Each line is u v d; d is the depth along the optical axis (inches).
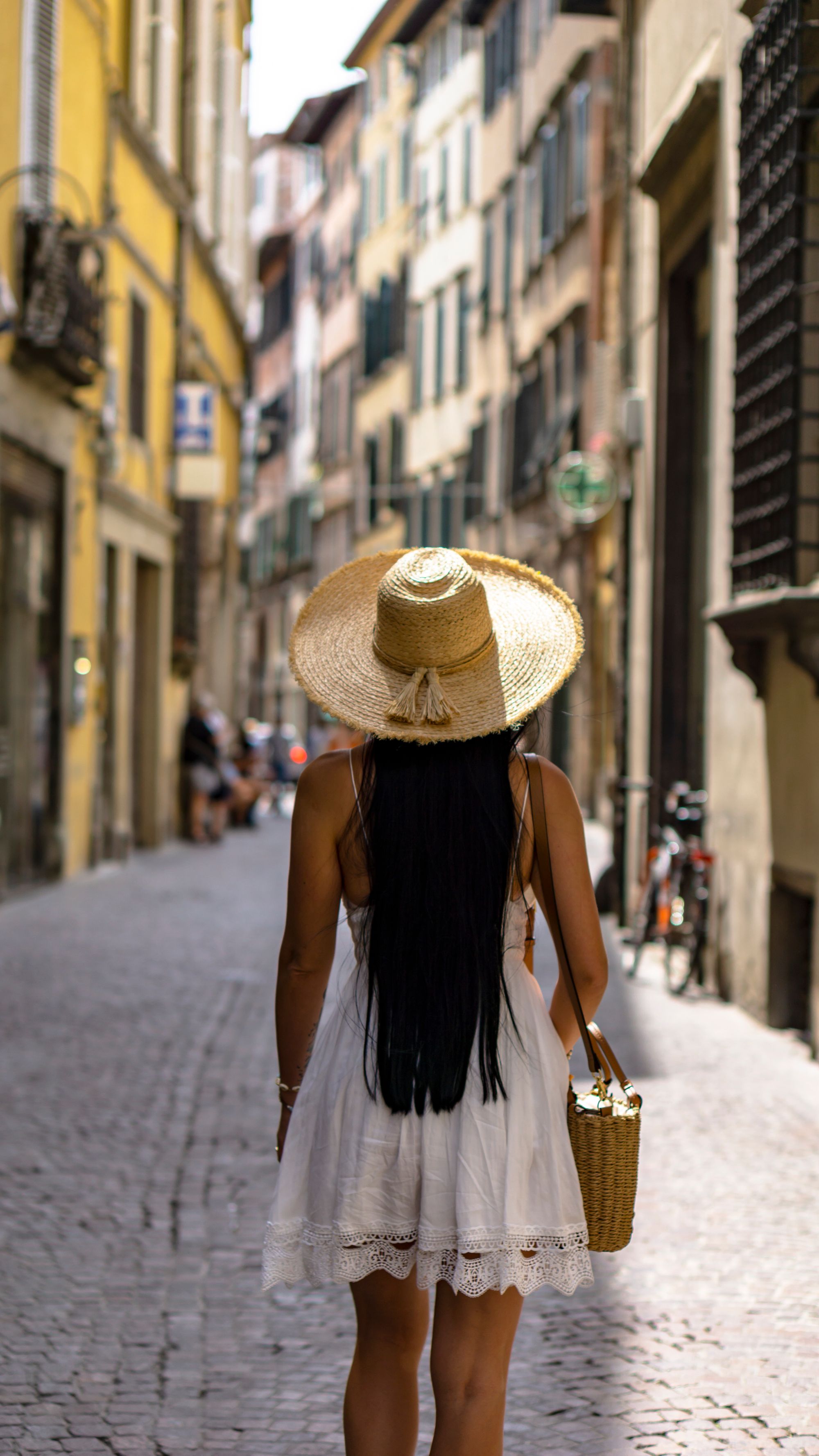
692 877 463.8
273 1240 121.8
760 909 404.8
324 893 123.6
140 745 975.0
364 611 128.1
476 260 1649.9
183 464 981.8
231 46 1171.3
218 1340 192.4
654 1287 212.1
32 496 668.7
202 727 1050.1
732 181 440.5
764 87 393.1
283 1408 172.7
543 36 1342.3
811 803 362.9
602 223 1140.5
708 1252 225.5
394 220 2031.3
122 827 855.1
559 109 1288.1
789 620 349.7
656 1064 350.0
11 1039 366.0
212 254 1117.7
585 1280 121.0
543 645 123.3
